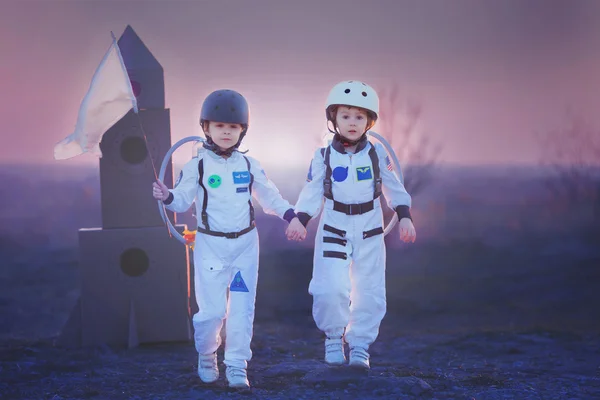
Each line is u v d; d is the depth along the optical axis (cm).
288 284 2022
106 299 730
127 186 730
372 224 520
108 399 498
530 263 2655
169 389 524
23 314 1463
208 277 500
